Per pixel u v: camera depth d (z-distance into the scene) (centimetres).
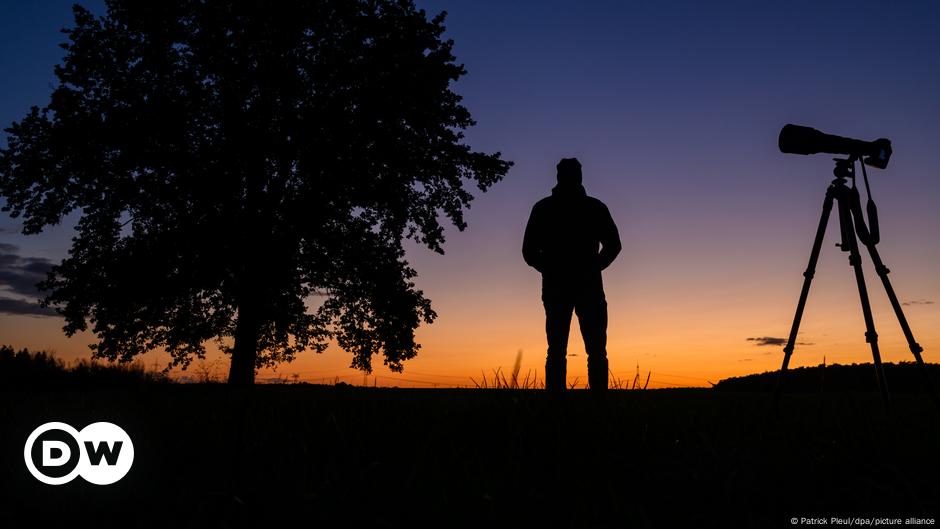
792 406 380
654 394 476
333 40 1648
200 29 1600
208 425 300
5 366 1266
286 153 1563
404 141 1720
